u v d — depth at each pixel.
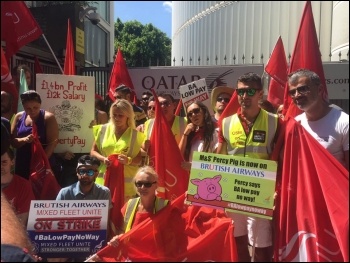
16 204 3.40
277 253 2.72
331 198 2.52
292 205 2.69
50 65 8.42
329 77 5.72
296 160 2.70
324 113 2.76
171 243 2.95
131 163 4.10
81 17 7.67
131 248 2.92
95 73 8.55
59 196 3.60
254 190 2.77
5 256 1.17
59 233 2.85
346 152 2.65
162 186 3.90
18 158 4.02
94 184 3.65
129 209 3.29
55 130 4.25
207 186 2.84
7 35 3.18
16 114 4.39
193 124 4.11
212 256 2.86
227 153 3.20
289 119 2.80
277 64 4.84
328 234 2.56
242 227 3.20
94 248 2.90
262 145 3.00
